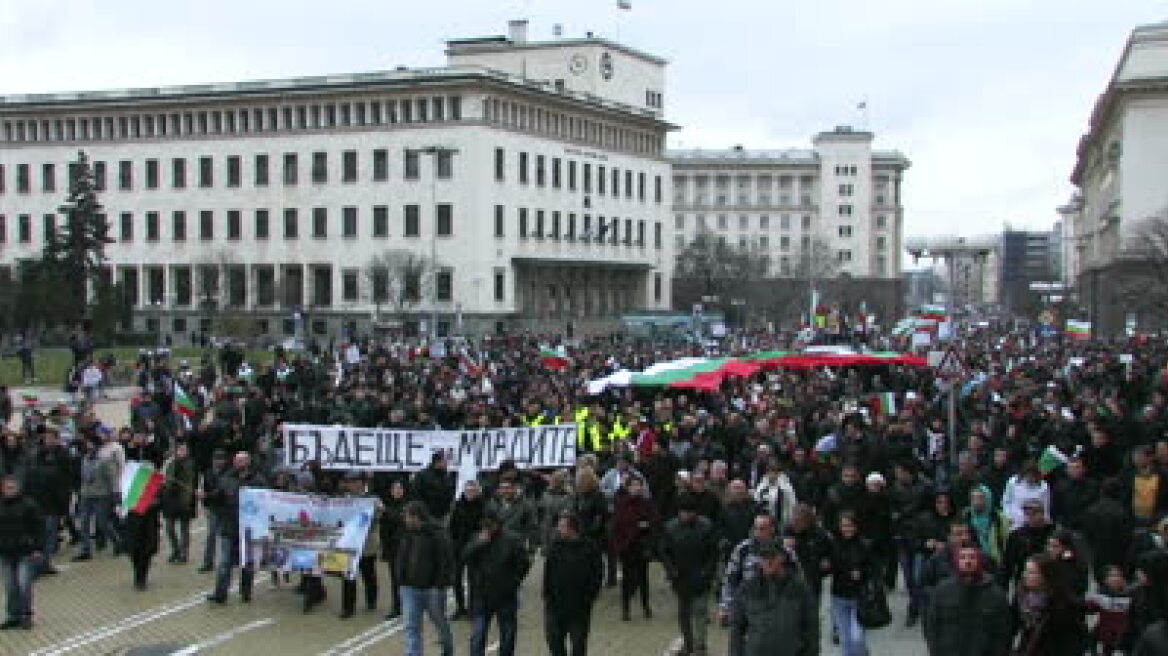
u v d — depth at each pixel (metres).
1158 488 16.86
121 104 108.00
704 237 149.00
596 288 112.94
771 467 17.62
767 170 191.62
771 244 191.62
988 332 101.44
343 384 34.75
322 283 102.50
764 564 11.55
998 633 11.12
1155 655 10.42
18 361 69.00
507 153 99.50
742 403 29.16
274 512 18.31
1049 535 13.99
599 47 115.81
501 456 20.88
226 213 105.56
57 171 111.56
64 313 82.19
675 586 15.41
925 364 42.41
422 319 97.50
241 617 17.91
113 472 21.81
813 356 40.81
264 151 104.00
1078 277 156.62
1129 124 98.06
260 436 22.67
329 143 101.56
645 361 46.44
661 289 123.62
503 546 14.30
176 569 21.16
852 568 13.98
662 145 123.69
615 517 17.78
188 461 21.50
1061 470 19.23
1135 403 30.81
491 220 97.56
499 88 97.88
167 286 107.62
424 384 33.28
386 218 99.62
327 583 20.45
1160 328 84.12
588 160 110.81
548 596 13.99
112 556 22.11
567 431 21.19
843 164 189.62
